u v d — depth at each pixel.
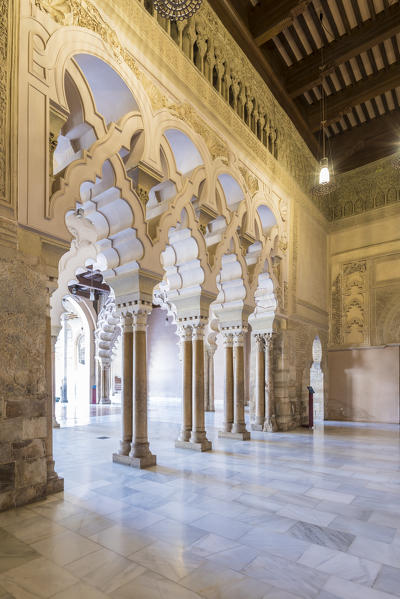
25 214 3.82
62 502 3.77
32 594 2.22
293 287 9.92
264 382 9.11
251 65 8.64
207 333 13.80
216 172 7.00
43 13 4.20
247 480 4.67
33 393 3.78
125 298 5.61
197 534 3.07
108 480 4.58
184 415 6.84
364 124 12.17
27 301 3.79
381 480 4.75
